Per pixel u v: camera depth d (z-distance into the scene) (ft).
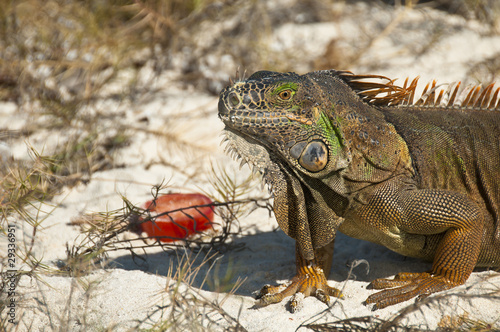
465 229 20.56
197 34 52.13
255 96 19.34
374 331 18.37
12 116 42.42
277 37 53.26
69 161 35.65
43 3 49.03
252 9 55.21
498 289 21.15
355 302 21.08
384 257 25.68
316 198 20.92
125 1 51.75
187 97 47.37
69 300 20.24
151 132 39.86
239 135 19.99
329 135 19.93
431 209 20.40
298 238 21.24
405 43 52.90
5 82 46.01
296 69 48.37
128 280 22.79
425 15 57.00
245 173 36.09
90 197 32.86
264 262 25.72
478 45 52.34
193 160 37.78
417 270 23.91
